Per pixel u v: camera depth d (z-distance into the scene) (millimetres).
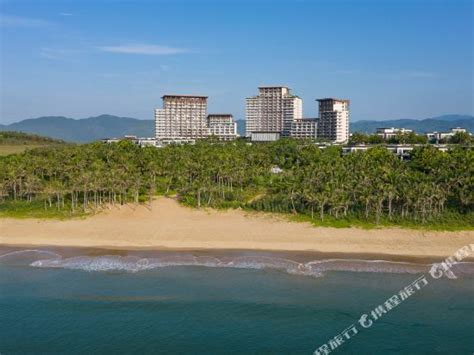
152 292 64812
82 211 104875
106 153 154250
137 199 112688
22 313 58875
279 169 160250
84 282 68562
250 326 55438
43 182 123500
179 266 74625
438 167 115750
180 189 119312
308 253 79625
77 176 111062
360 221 93375
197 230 92500
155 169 130875
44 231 92875
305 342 51969
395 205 100062
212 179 119625
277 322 56250
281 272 71562
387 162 130750
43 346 51469
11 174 112438
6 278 70188
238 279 69062
